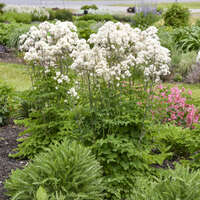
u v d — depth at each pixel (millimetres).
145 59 3598
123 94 3871
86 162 2877
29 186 2707
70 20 23328
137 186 3029
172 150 4500
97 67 3375
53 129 4043
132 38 3938
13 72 9727
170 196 2408
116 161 3340
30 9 23906
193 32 13727
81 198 2645
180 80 10016
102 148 3357
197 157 3762
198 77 9766
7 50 13109
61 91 4023
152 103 4160
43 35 4207
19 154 3988
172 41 12578
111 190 3201
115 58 3898
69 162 2773
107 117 3514
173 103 5332
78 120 3664
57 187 2656
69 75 4152
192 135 3922
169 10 18328
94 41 3844
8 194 2783
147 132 3885
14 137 4848
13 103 5613
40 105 4109
